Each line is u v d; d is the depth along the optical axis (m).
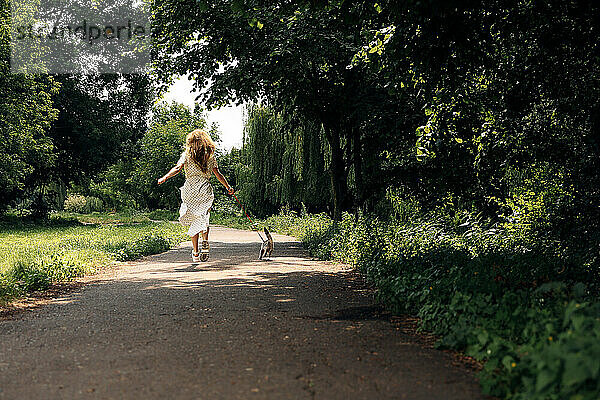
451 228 17.03
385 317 7.09
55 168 44.44
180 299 8.43
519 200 14.80
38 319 7.12
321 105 20.91
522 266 9.44
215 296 8.68
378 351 5.39
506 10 10.82
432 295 6.97
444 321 5.93
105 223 48.22
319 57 17.56
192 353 5.35
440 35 9.84
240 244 21.72
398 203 22.86
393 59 10.52
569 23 10.89
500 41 11.58
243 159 37.75
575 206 12.95
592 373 3.18
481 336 4.76
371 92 19.08
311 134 28.88
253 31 18.88
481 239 14.02
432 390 4.21
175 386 4.36
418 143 12.72
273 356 5.21
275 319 6.94
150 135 59.19
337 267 13.04
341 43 17.25
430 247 12.43
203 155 13.55
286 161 33.97
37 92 37.69
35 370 4.87
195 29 19.19
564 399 3.39
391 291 7.99
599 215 12.66
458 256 10.90
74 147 44.03
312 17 17.28
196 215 13.97
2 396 4.19
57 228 35.94
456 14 9.63
